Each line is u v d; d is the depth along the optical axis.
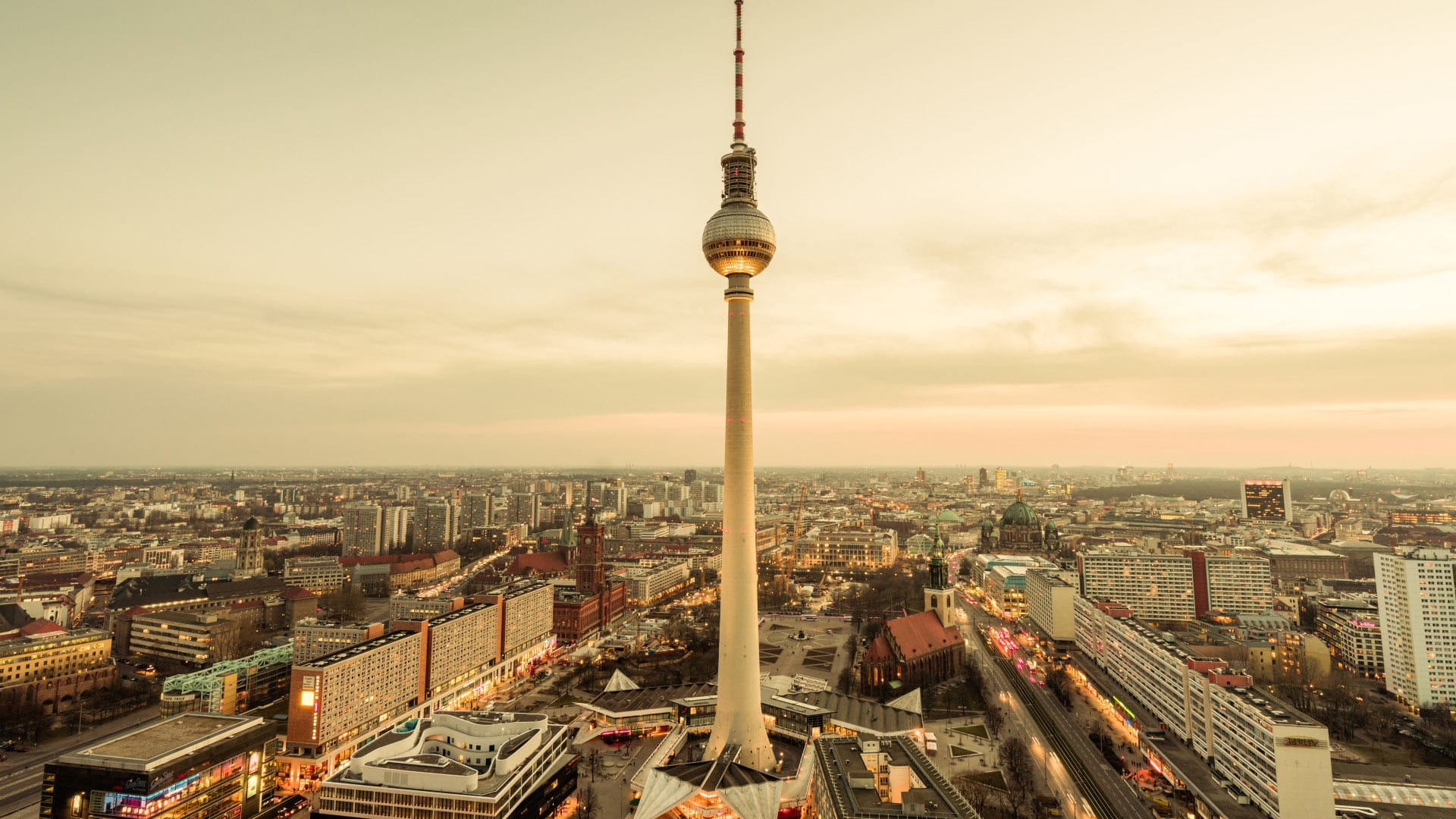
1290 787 199.25
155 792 185.88
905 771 190.75
